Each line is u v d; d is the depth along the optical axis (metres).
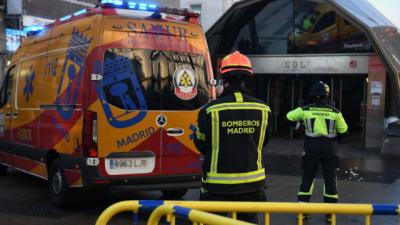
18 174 9.93
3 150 8.80
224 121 3.69
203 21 25.33
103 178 6.11
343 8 14.57
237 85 3.80
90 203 7.35
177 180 6.57
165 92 6.55
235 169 3.71
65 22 7.09
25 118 7.84
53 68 7.06
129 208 3.16
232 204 3.18
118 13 6.35
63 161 6.58
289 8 17.06
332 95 17.22
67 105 6.53
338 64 16.09
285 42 17.39
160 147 6.48
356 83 17.44
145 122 6.38
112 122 6.18
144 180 6.34
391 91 15.18
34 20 23.16
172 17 6.82
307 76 17.75
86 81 6.17
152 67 6.48
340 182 9.26
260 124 3.80
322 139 6.59
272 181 9.45
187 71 6.73
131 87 6.32
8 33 22.38
